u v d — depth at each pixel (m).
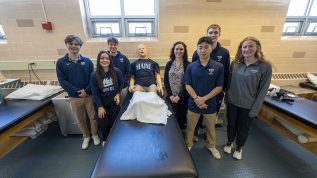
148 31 2.76
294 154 1.86
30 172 1.64
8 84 2.39
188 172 1.02
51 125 2.48
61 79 1.73
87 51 2.53
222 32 2.54
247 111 1.57
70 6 2.30
